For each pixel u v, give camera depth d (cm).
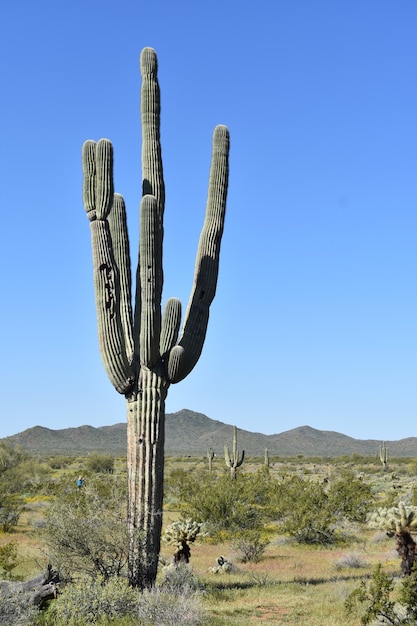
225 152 1508
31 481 3884
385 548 2289
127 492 1345
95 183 1340
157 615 1119
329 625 1155
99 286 1329
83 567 1305
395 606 1138
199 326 1423
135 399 1350
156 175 1443
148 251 1329
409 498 3155
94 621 1104
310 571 1833
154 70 1471
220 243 1485
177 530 1642
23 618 1020
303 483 2752
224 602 1373
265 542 2225
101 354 1344
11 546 1590
